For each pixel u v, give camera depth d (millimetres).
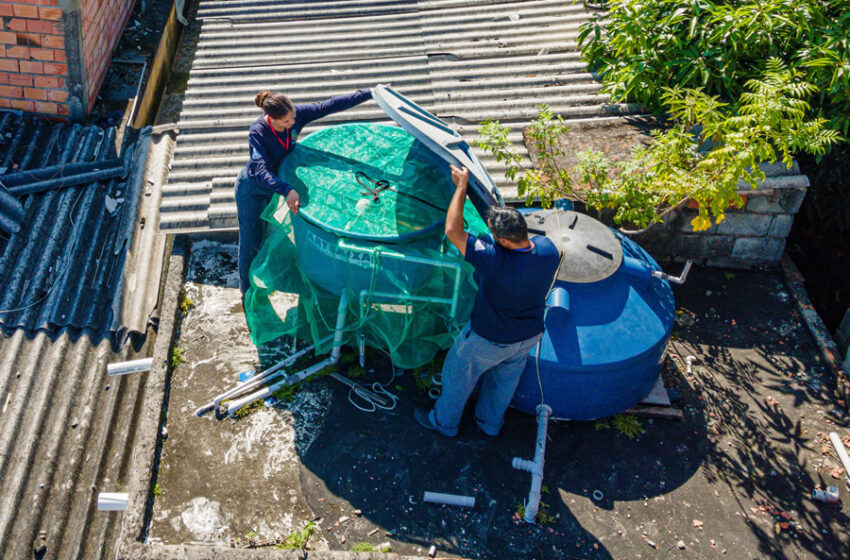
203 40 7902
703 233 6055
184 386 5168
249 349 5426
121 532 4332
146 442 4734
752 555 4453
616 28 6645
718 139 5453
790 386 5402
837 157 6441
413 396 5215
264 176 4711
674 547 4477
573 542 4477
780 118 5129
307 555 4219
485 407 4844
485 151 6426
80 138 7016
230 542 4383
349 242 4715
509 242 3857
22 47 6648
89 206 6352
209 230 6027
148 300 5691
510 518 4574
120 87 7719
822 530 4586
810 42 5906
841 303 6773
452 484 4727
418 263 4762
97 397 5109
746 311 5926
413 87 7184
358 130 5492
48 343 5379
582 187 5785
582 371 4684
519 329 4160
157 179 6555
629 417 5137
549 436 5023
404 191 5020
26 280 5766
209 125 6859
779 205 5852
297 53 7730
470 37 7828
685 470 4879
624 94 6398
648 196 5305
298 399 5129
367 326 5219
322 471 4746
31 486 4629
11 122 7039
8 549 4348
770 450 5004
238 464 4754
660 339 4848
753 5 6027
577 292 4867
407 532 4480
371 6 8375
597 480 4797
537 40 7730
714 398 5309
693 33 6113
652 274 5168
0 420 4930
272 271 5258
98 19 7281
